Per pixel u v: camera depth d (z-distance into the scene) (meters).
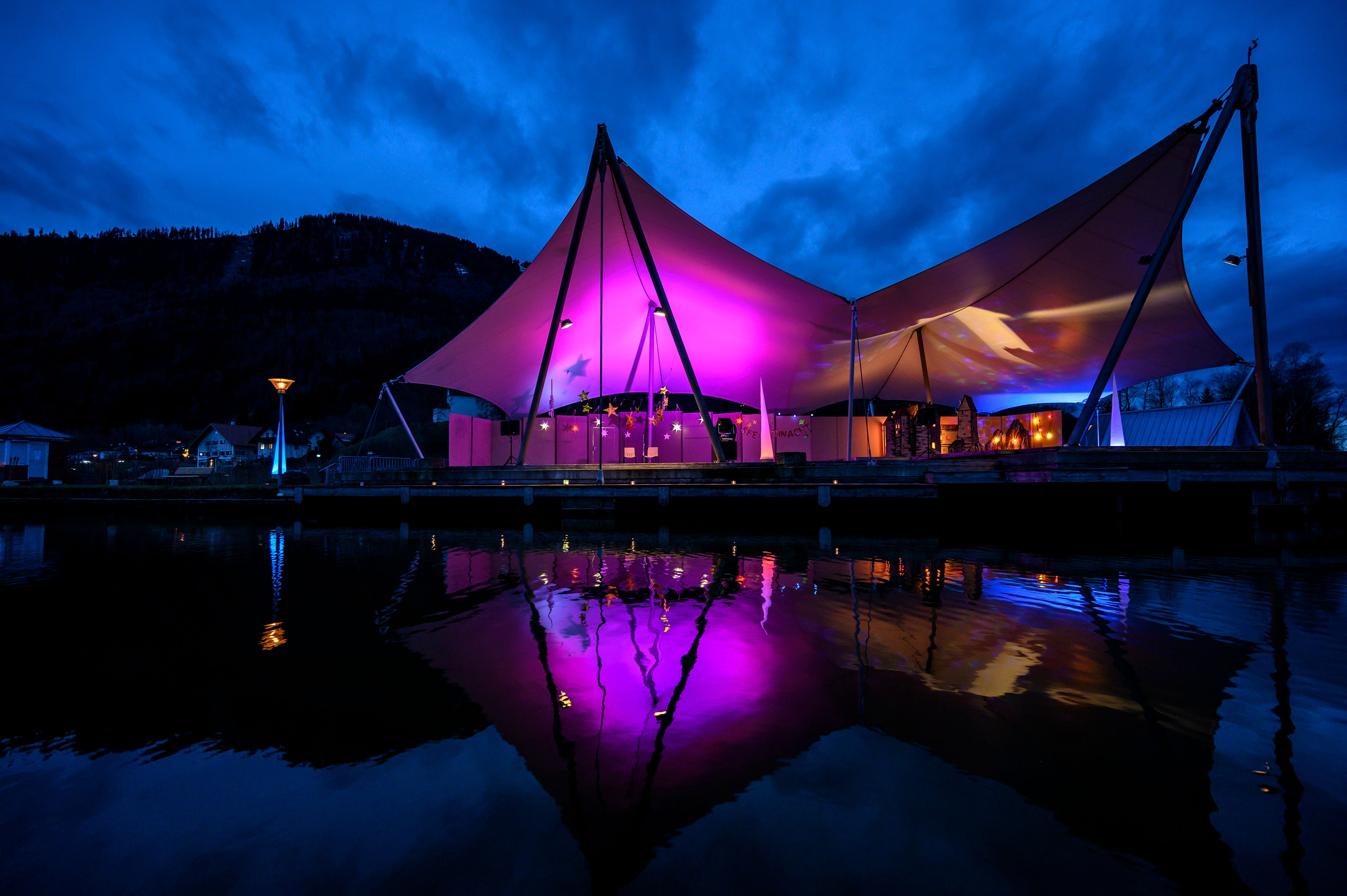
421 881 1.88
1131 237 13.14
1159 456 11.17
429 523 14.45
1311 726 2.90
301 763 2.70
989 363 22.00
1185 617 5.05
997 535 11.20
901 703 3.27
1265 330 11.11
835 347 19.44
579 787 2.44
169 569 8.21
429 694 3.49
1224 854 1.95
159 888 1.87
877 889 1.81
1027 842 2.03
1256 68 10.58
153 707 3.36
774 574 7.19
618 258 16.50
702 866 1.93
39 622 5.28
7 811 2.32
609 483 15.83
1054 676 3.65
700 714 3.15
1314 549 9.16
